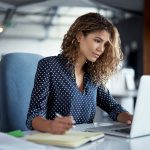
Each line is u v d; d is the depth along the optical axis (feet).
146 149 3.48
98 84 5.71
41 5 23.45
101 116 8.36
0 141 3.33
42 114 4.80
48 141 3.57
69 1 21.79
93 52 5.27
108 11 24.41
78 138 3.69
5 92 5.73
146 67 20.77
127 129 4.51
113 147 3.55
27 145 3.27
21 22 30.58
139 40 25.26
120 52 5.83
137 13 24.38
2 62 5.89
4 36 30.83
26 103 5.93
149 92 4.00
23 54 6.15
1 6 24.20
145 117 4.14
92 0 21.40
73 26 5.46
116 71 5.92
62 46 5.56
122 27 27.02
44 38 32.42
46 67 5.23
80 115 5.36
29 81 6.05
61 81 5.24
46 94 5.07
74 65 5.40
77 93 5.30
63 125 4.02
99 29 5.25
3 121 5.72
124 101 12.82
